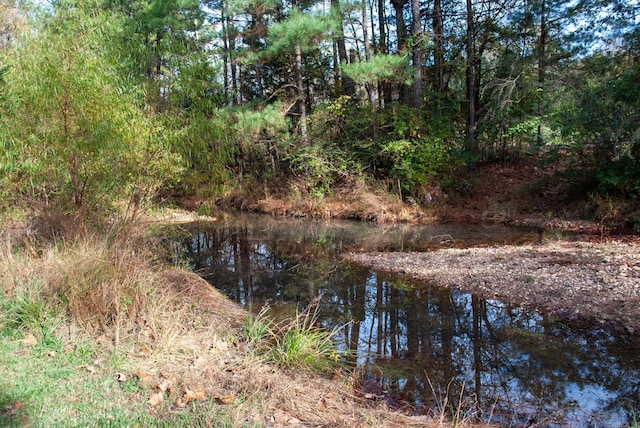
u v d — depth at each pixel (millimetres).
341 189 17625
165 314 4988
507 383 4539
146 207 8250
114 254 5801
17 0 10398
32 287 4898
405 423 3533
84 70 6203
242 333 5121
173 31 18141
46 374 3604
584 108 12383
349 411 3676
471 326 6141
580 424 3752
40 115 6293
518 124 15320
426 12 20234
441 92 19281
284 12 20547
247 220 16875
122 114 6461
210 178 8719
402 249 11117
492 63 18672
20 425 2875
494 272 8250
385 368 4887
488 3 18047
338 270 9398
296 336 4770
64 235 6605
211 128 7688
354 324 6305
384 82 19188
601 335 5609
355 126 17453
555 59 16453
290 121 18609
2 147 6090
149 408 3277
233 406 3432
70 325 4469
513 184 16250
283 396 3727
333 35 15703
